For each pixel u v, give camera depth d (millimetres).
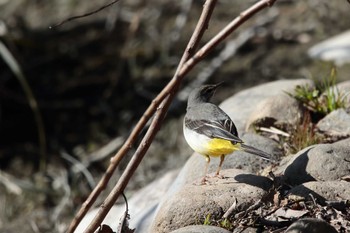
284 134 9203
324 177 7652
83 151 15031
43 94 16438
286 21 17453
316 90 9828
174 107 15594
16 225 13547
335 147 7938
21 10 19125
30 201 14125
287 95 9750
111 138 15273
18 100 16266
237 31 17234
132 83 16547
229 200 7199
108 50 17453
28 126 15875
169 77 16547
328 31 16906
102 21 18391
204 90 8750
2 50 12336
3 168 14891
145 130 14828
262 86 10852
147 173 13859
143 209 9430
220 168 8117
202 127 8023
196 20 18000
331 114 9391
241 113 10234
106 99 16250
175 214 7078
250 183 7484
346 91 9977
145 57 17141
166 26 17984
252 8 5465
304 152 7941
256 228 6945
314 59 15938
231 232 6680
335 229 6480
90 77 16766
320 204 7203
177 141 14836
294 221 6836
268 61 16312
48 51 17422
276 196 7312
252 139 8906
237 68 16312
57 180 14492
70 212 13664
